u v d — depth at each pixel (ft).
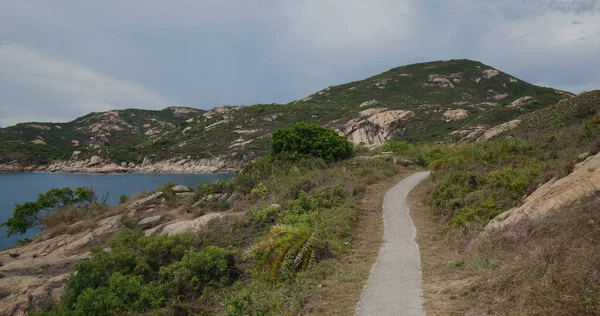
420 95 367.25
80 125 608.60
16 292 39.75
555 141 55.72
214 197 66.33
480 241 24.27
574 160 29.07
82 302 30.07
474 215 30.63
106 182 214.07
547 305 12.96
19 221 76.64
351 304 19.06
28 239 70.95
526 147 55.98
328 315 18.29
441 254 26.68
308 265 27.53
